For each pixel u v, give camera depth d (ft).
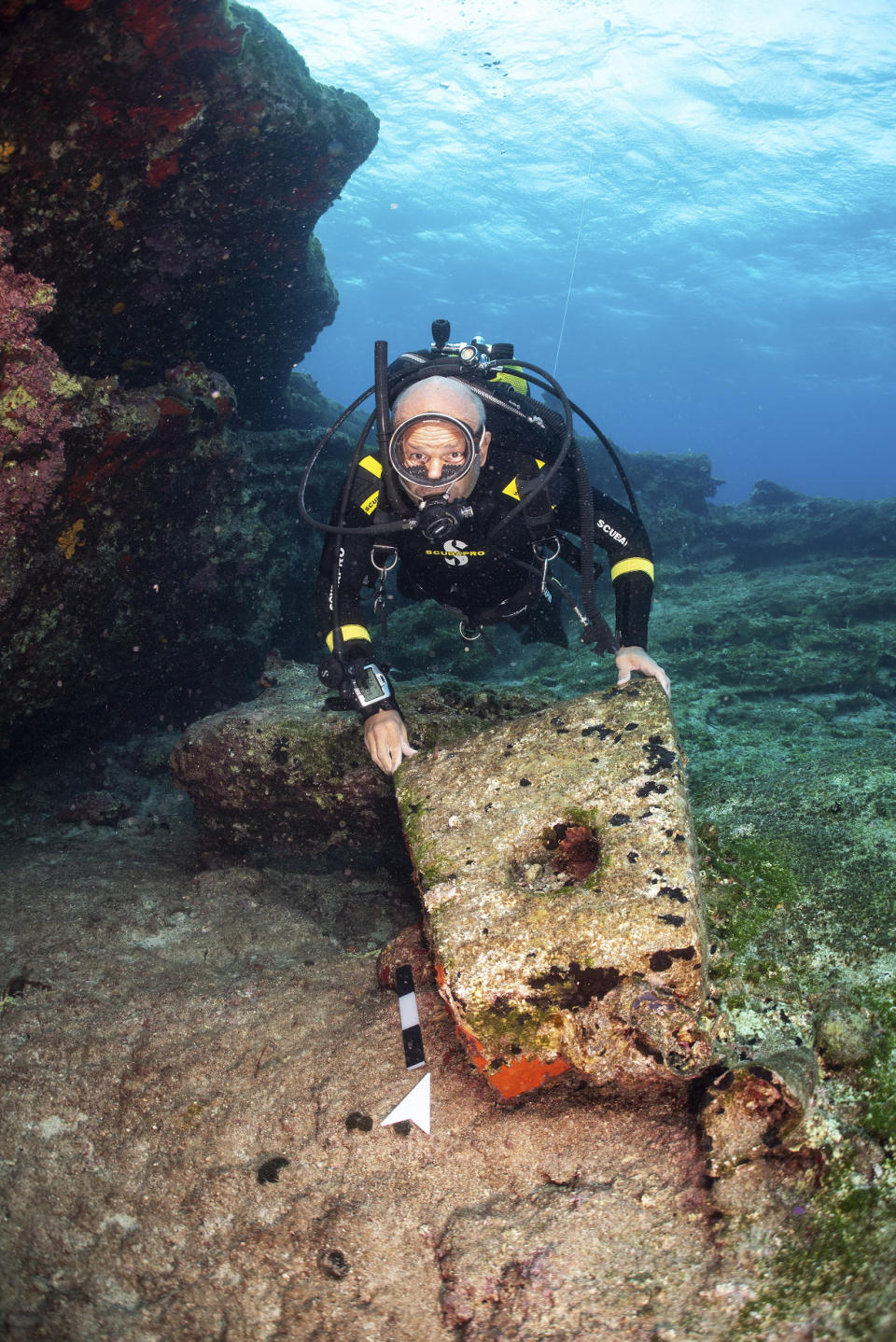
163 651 14.05
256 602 16.05
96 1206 5.62
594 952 5.74
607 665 18.17
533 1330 4.49
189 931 9.32
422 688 10.79
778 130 89.92
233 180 11.51
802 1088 5.16
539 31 78.64
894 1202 4.67
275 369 18.45
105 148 9.55
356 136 12.61
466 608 8.88
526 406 7.97
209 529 13.61
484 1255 4.95
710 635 20.06
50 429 9.71
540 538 8.27
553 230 118.42
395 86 87.56
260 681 12.41
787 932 6.93
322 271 17.43
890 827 7.85
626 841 6.35
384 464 7.38
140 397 11.22
